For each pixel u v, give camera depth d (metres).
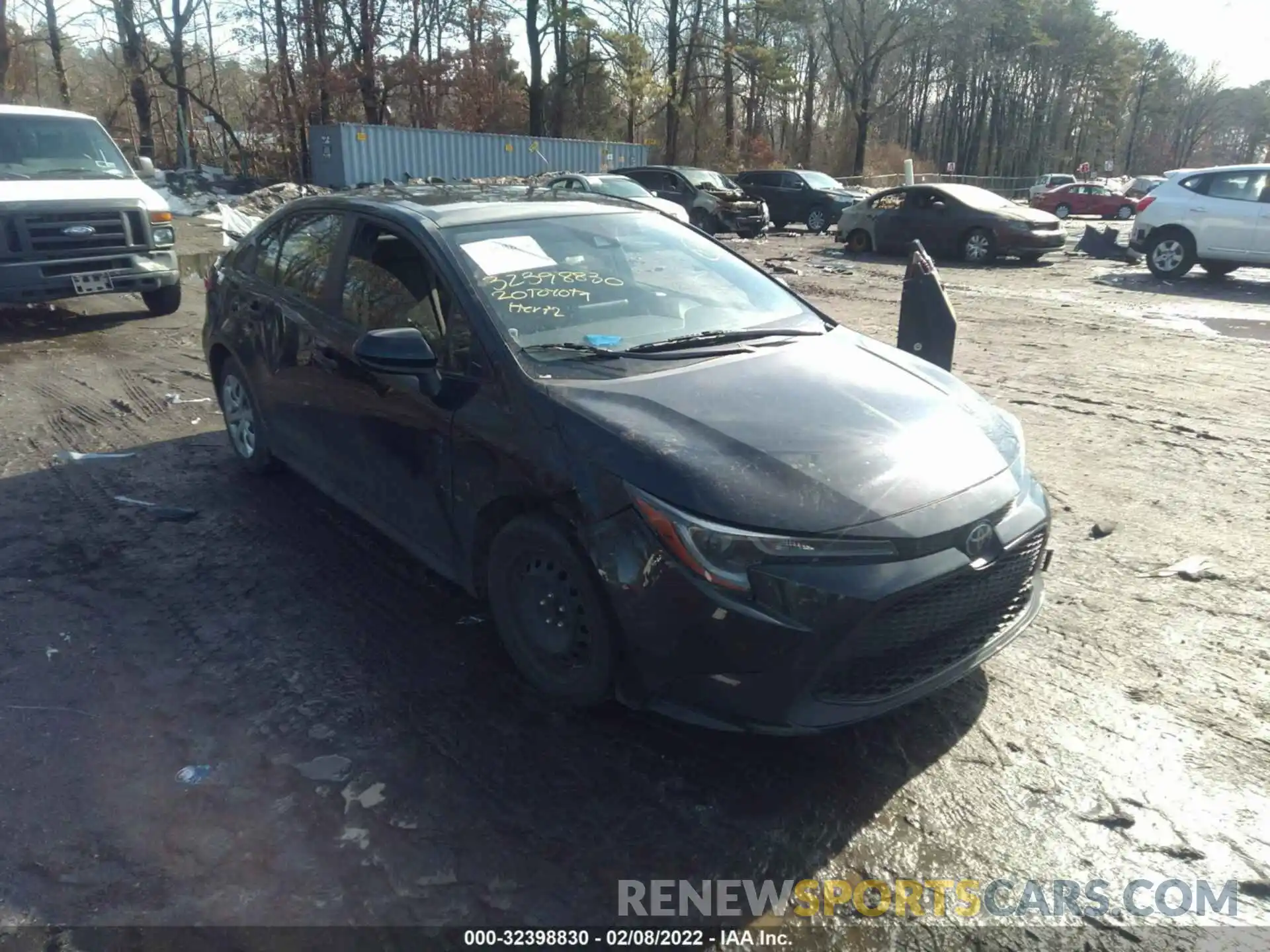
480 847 2.67
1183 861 2.63
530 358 3.39
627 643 2.92
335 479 4.49
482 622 3.90
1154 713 3.29
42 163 9.77
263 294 4.94
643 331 3.76
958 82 73.12
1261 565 4.46
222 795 2.87
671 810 2.83
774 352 3.69
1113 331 10.42
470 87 36.44
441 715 3.27
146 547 4.58
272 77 31.91
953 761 3.05
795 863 2.64
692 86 47.53
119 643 3.71
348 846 2.67
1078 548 4.67
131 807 2.81
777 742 3.14
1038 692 3.43
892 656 2.83
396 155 26.08
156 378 7.75
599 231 4.28
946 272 16.19
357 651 3.67
